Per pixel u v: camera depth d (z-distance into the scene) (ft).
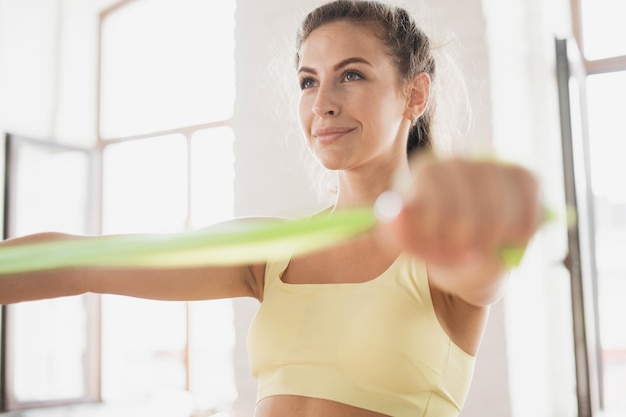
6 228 13.33
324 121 2.45
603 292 16.28
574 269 7.99
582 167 8.80
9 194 13.41
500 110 9.12
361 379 2.18
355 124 2.44
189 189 13.60
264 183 11.53
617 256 16.24
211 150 13.51
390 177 2.60
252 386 11.18
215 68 13.78
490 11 9.32
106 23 15.20
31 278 2.03
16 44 13.94
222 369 14.43
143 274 2.32
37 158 13.97
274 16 11.60
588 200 9.79
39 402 13.44
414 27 2.79
